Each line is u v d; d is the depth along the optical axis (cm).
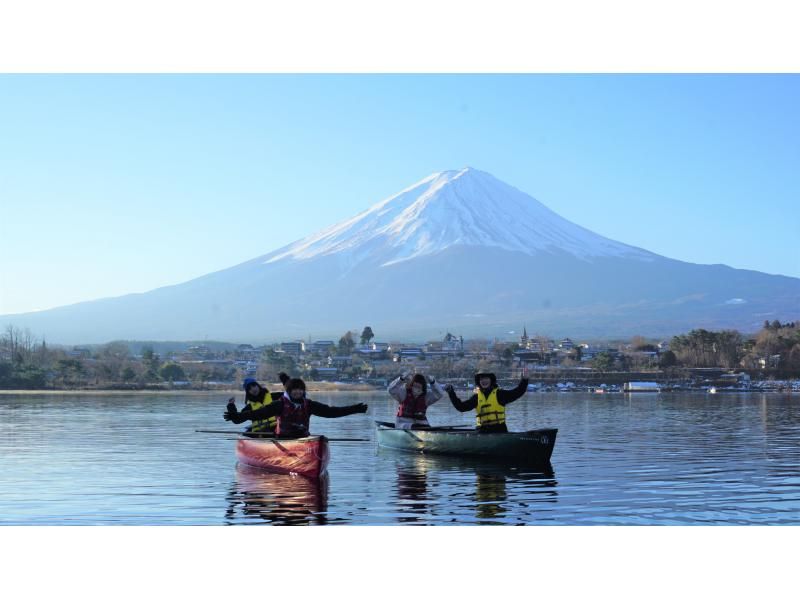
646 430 4447
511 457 2697
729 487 2234
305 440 2345
